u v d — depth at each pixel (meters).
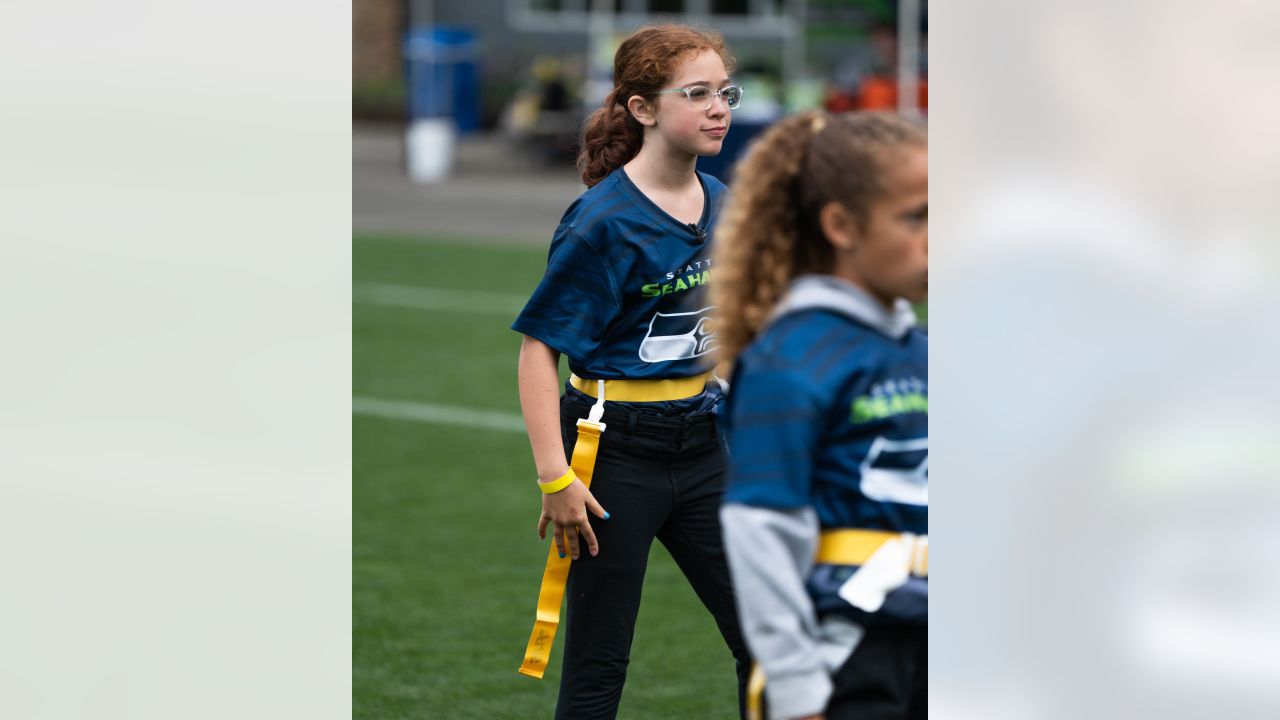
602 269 10.02
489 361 31.75
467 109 77.62
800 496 6.56
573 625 10.45
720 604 10.65
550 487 10.08
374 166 72.06
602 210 10.06
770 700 6.64
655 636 16.09
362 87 94.12
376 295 39.94
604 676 10.42
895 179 6.77
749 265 7.09
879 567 6.84
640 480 10.27
